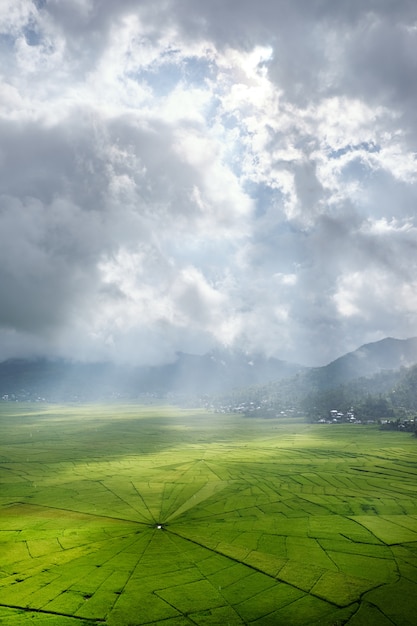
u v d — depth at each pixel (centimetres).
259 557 9475
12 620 6988
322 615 7106
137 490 15675
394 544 10156
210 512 12975
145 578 8506
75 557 9562
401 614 7119
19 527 11612
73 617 7088
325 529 11262
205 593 7881
